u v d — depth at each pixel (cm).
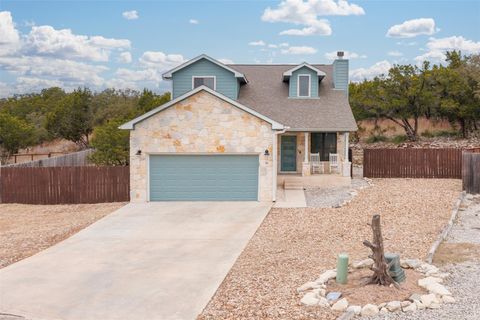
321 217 1639
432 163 2545
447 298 866
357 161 3259
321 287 930
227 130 1959
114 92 6159
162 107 1953
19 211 1909
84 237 1441
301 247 1265
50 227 1598
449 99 3641
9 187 2045
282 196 2091
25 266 1156
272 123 1939
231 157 1980
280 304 868
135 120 1969
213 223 1598
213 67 2520
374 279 938
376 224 931
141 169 1989
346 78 2705
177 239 1401
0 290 990
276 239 1368
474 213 1677
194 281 1026
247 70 2961
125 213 1773
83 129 4256
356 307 832
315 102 2584
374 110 3738
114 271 1107
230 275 1061
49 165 2581
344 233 1400
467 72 3631
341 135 2491
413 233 1368
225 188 1989
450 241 1299
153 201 1998
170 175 1998
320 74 2602
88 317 850
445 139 3772
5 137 3419
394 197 1958
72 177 2027
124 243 1365
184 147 1969
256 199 1984
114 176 2023
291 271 1059
